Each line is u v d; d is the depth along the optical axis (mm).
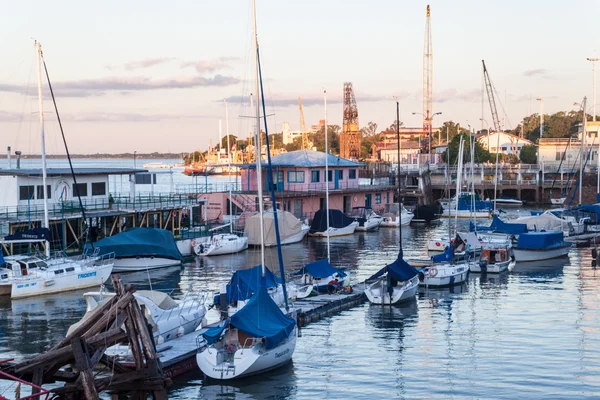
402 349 43562
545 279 66188
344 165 107438
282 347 39406
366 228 102438
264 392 36344
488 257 71875
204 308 46719
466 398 35406
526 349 43188
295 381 37906
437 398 35469
